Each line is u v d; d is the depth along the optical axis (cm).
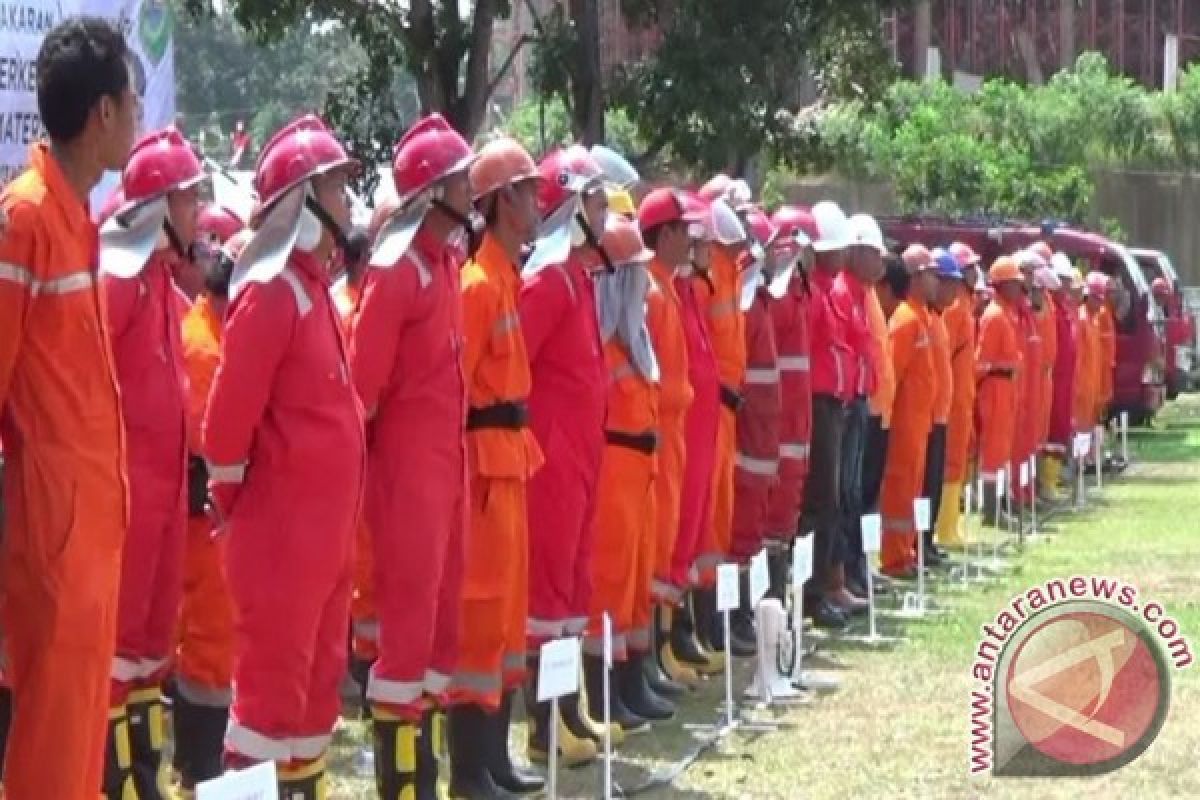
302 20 2436
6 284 695
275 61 5300
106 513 719
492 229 1021
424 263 923
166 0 1427
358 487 863
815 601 1642
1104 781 1128
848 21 2603
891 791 1102
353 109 2462
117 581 729
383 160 2445
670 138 2461
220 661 1023
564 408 1088
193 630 1023
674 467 1252
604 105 2472
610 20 2978
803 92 3894
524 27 3934
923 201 4653
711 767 1153
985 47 6288
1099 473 2820
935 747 1208
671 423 1243
